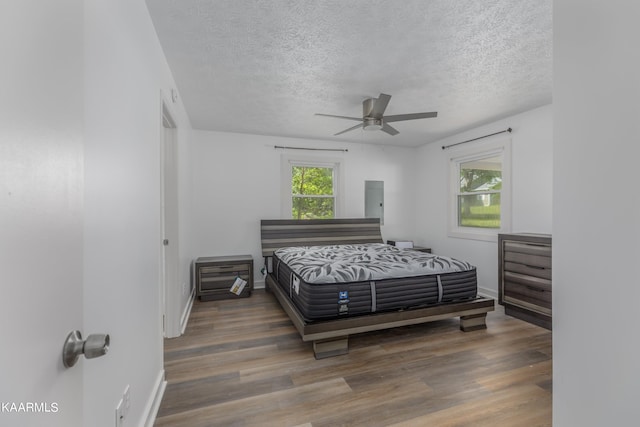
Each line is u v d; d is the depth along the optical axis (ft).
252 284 13.00
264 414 5.36
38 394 1.60
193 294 12.94
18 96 1.45
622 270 2.02
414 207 18.11
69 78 1.97
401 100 10.39
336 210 16.49
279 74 8.37
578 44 2.29
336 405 5.62
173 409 5.49
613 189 2.06
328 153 16.16
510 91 9.62
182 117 10.11
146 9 5.49
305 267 8.88
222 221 14.29
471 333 9.06
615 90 2.05
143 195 5.10
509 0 5.45
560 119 2.43
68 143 1.95
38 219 1.63
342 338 7.70
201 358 7.43
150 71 5.72
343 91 9.57
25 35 1.52
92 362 3.09
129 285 4.30
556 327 2.47
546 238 9.41
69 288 1.95
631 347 1.97
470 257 14.14
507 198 12.21
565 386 2.40
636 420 1.94
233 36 6.54
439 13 5.80
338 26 6.22
